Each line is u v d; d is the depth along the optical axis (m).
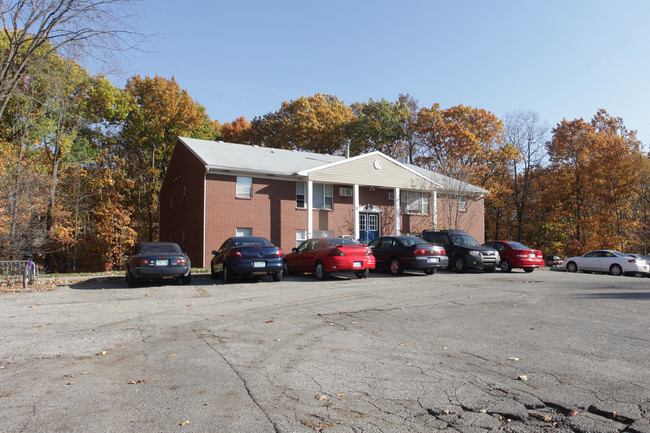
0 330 7.32
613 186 35.62
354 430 3.66
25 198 19.31
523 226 44.25
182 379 4.93
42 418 3.90
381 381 4.82
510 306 9.60
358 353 5.91
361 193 28.61
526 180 41.38
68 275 17.80
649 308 9.34
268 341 6.59
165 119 36.12
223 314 8.70
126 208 35.72
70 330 7.32
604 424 3.71
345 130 48.41
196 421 3.83
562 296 11.16
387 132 47.69
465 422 3.80
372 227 29.12
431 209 30.14
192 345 6.37
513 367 5.27
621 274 21.80
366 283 13.91
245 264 13.74
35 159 24.89
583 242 37.38
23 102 21.94
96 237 30.59
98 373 5.15
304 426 3.74
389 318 8.28
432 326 7.58
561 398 4.28
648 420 3.76
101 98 32.03
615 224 36.19
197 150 25.47
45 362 5.58
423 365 5.38
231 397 4.39
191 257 25.20
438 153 42.00
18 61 17.77
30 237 19.19
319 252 15.18
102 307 9.49
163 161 38.31
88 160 31.98
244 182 24.84
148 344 6.43
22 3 15.39
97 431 3.64
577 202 38.75
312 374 5.07
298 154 30.86
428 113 43.44
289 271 16.94
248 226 24.70
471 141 39.81
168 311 9.02
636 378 4.82
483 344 6.35
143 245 13.85
